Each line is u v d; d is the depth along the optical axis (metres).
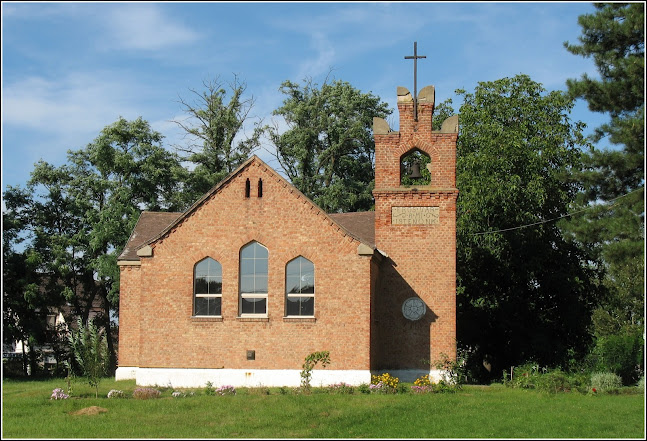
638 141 36.25
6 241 56.41
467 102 53.22
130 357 40.31
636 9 37.75
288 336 35.12
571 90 38.84
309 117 67.19
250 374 35.03
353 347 34.69
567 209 46.47
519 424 24.14
